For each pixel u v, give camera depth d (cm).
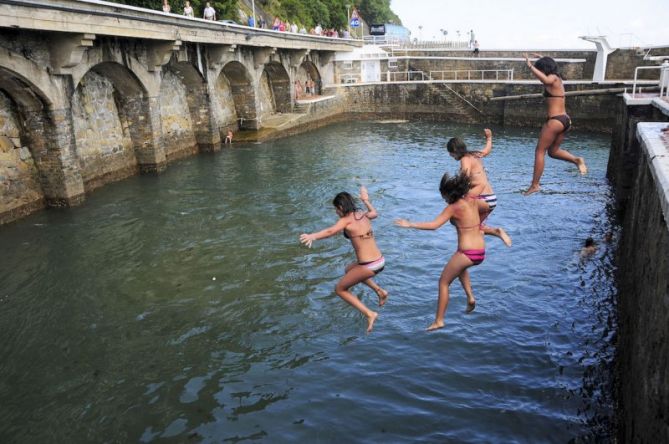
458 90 4606
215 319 1277
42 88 1873
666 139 988
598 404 950
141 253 1670
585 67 4481
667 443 500
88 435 919
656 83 3622
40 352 1159
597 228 1838
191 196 2286
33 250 1692
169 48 2541
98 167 2420
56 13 1753
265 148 3444
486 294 1370
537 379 1027
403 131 4203
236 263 1586
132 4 3077
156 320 1279
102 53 2216
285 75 4250
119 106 2603
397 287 1418
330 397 998
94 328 1252
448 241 1742
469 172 819
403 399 984
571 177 2564
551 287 1401
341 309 1311
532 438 876
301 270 1528
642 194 1114
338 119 4931
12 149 1945
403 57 5303
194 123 3259
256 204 2166
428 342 1163
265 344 1174
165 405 989
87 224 1922
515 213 2020
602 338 1161
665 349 563
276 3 5769
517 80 4681
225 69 3544
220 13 4178
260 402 991
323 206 2133
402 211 2086
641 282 877
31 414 970
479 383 1021
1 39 1697
